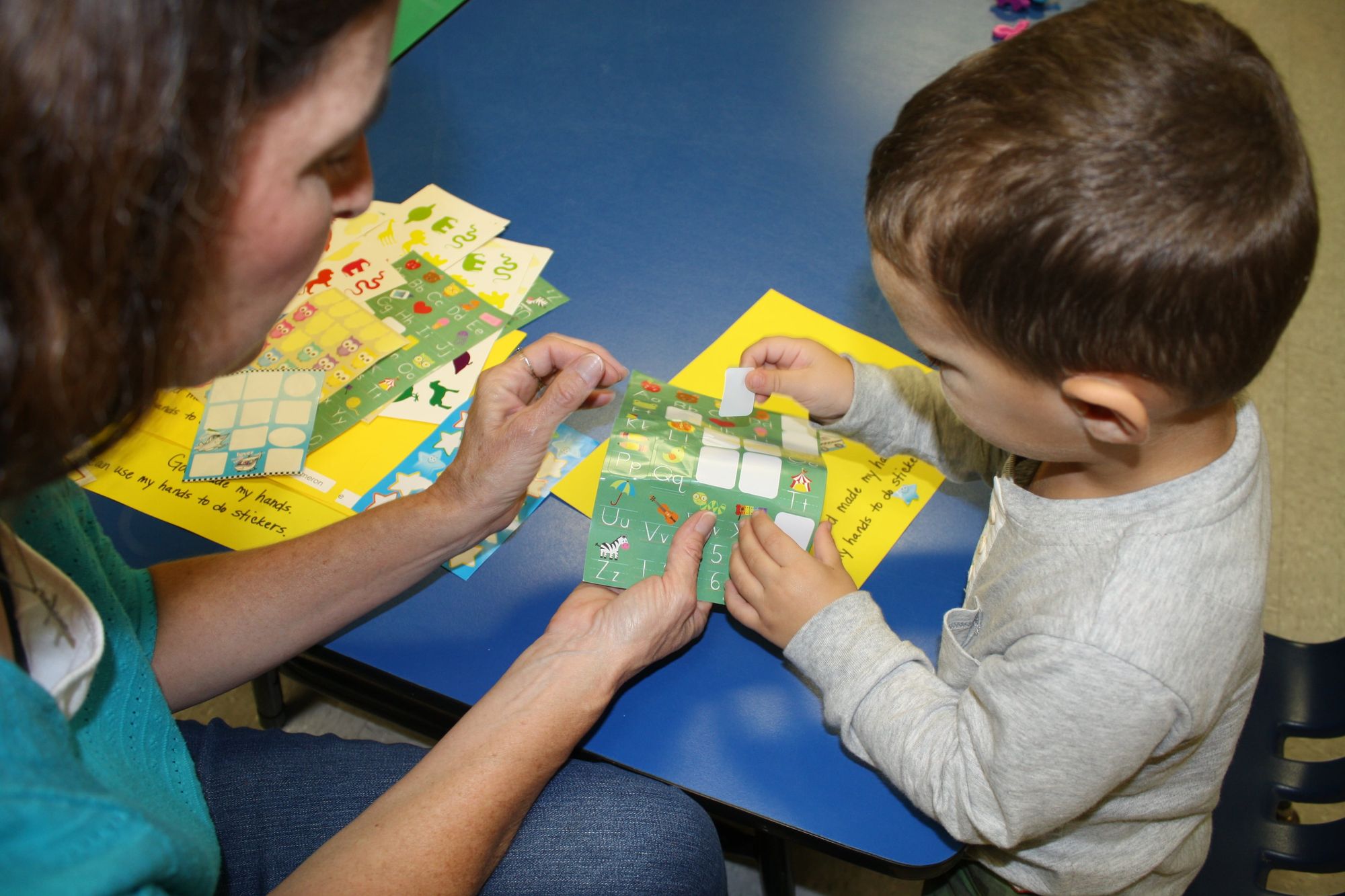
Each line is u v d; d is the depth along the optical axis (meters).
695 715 0.72
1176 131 0.50
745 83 1.16
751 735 0.71
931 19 1.22
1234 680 0.62
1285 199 0.50
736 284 0.98
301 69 0.38
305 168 0.42
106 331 0.36
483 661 0.75
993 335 0.57
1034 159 0.51
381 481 0.84
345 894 0.55
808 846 0.69
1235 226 0.49
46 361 0.33
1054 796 0.60
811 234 1.03
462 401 0.89
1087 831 0.76
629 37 1.21
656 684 0.74
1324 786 0.87
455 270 0.98
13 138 0.30
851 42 1.20
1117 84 0.51
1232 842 0.86
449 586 0.79
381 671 0.74
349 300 0.95
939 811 0.64
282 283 0.46
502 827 0.62
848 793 0.69
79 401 0.36
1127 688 0.57
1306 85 2.15
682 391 0.89
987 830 0.62
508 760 0.63
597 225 1.03
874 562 0.80
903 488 0.86
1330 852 0.83
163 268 0.36
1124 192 0.50
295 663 0.88
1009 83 0.54
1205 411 0.60
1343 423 1.75
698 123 1.12
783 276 0.99
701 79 1.17
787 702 0.73
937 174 0.55
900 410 0.85
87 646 0.50
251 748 0.79
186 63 0.32
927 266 0.57
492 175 1.07
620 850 0.71
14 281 0.32
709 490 0.81
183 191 0.35
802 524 0.80
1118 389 0.54
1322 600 1.54
